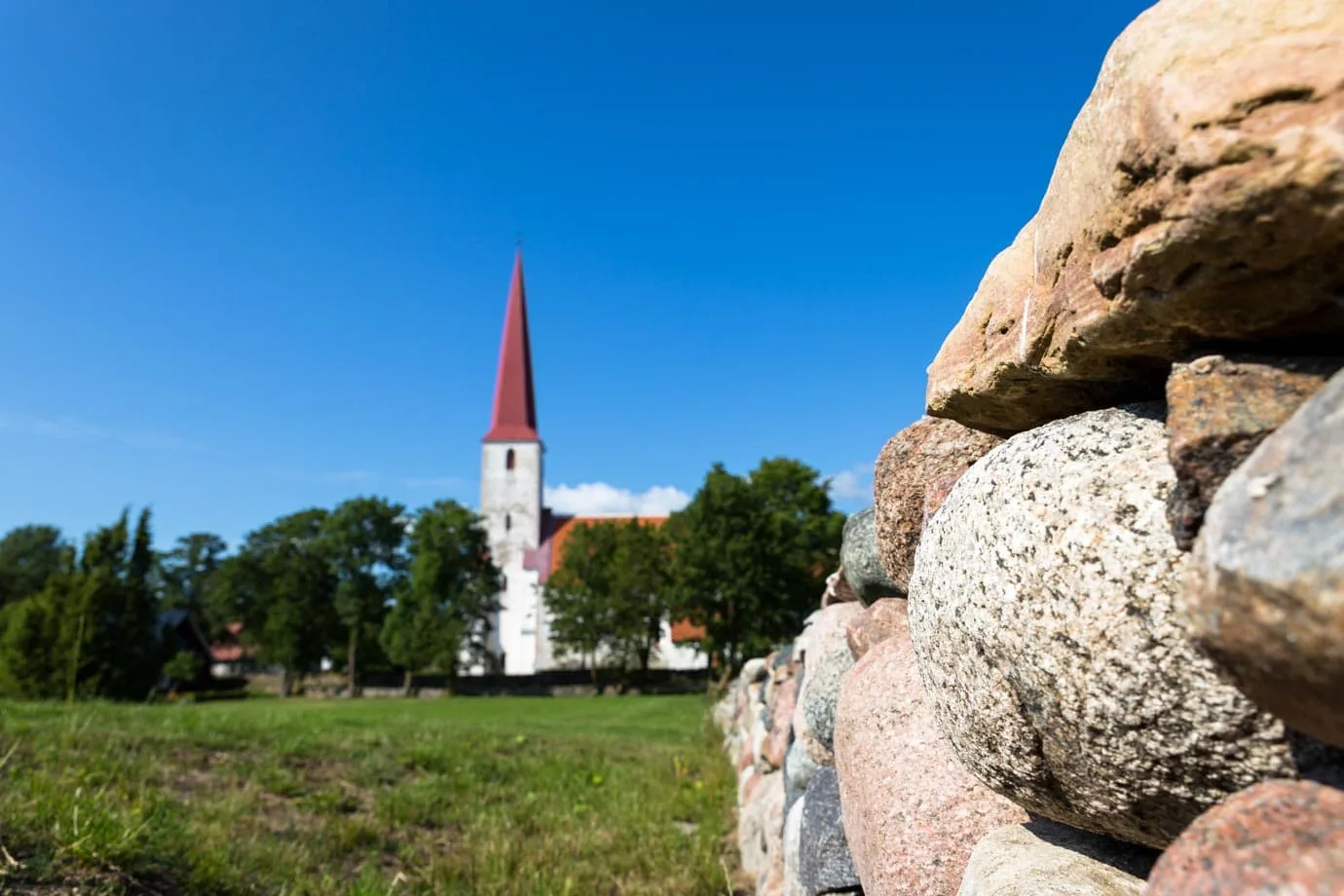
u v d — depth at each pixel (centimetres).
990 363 211
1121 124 141
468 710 2891
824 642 505
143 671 3491
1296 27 125
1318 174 117
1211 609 110
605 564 5088
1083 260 164
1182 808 150
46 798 500
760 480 4203
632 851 636
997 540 170
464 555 5322
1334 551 93
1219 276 135
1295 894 97
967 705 185
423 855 629
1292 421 114
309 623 5494
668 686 5009
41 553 6988
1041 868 186
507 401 6844
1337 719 101
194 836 530
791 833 443
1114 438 168
